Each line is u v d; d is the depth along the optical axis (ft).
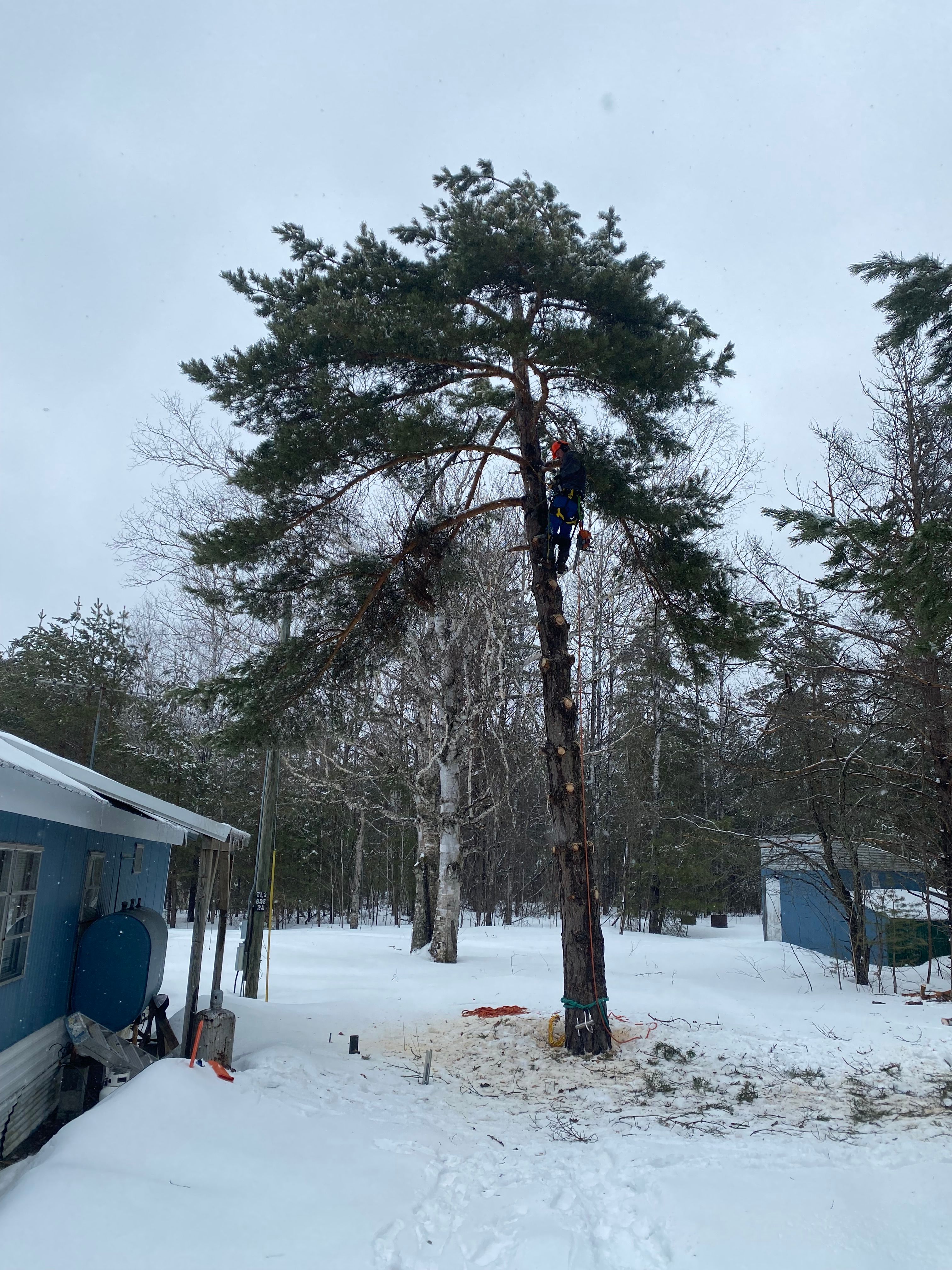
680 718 89.66
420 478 42.45
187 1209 17.11
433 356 36.32
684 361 35.53
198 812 104.47
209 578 72.43
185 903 136.26
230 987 52.19
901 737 56.95
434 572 43.19
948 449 51.29
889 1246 16.33
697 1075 32.17
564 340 34.42
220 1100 23.08
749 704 56.80
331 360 36.35
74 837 29.58
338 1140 22.91
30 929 25.25
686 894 97.96
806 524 26.76
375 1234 17.24
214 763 104.06
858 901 56.65
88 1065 28.53
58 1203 16.34
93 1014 29.53
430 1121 26.37
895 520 26.16
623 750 99.81
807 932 80.69
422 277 37.27
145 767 102.58
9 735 27.89
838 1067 33.35
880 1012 43.14
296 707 41.42
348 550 45.47
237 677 40.42
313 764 97.91
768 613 41.45
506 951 71.51
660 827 99.14
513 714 89.97
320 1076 29.94
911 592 26.23
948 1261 15.70
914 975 60.03
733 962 62.95
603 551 79.15
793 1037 37.86
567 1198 19.84
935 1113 26.91
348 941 78.64
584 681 72.90
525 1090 30.71
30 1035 25.79
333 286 37.55
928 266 34.12
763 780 58.23
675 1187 19.74
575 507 37.65
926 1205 18.15
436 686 72.13
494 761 86.33
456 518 40.88
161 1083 22.41
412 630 66.33
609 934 95.66
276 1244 16.24
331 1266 15.67
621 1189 20.29
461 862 66.08
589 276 36.73
